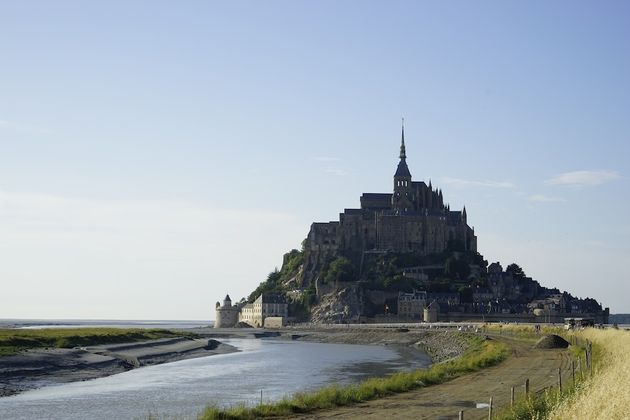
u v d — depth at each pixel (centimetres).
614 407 3709
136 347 16012
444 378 7644
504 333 17525
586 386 4550
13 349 11419
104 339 16212
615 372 4912
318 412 5278
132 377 10494
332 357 15638
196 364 13450
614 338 9325
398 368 12269
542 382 6925
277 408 5291
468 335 17838
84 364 11381
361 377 10544
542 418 4194
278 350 19038
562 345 11519
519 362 9256
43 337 14312
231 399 7781
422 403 5728
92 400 7650
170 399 7788
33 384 9038
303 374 11100
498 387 6700
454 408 5422
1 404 7288
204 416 4941
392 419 4900
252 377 10581
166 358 14850
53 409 6962
